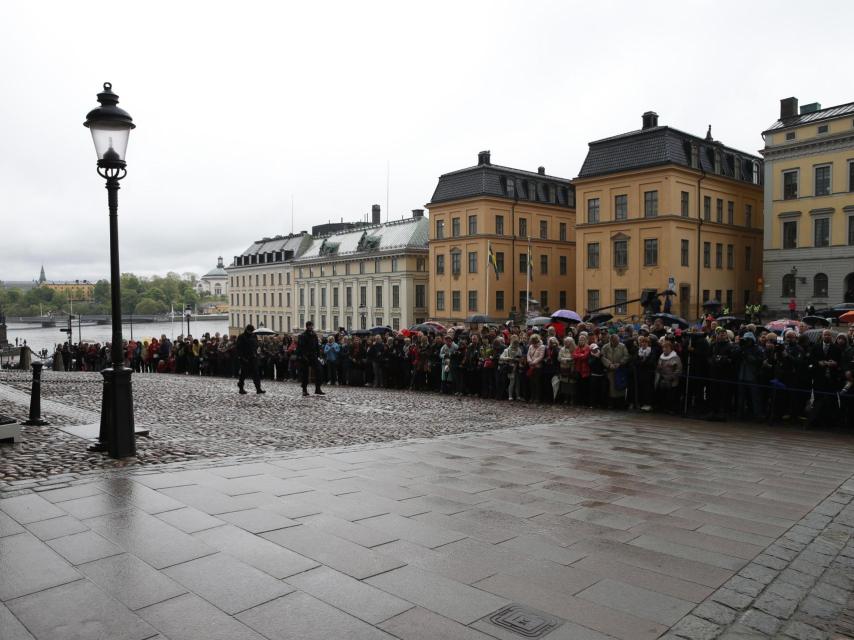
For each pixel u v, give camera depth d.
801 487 8.03
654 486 7.96
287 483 7.84
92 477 7.87
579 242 54.88
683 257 50.03
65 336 137.00
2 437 9.90
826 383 12.97
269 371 27.36
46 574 4.98
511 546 5.74
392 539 5.87
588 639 4.09
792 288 50.72
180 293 194.88
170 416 14.09
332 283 82.00
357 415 14.60
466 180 62.66
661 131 49.44
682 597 4.74
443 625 4.24
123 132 8.85
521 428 12.73
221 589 4.75
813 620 4.42
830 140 48.00
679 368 14.64
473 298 62.16
